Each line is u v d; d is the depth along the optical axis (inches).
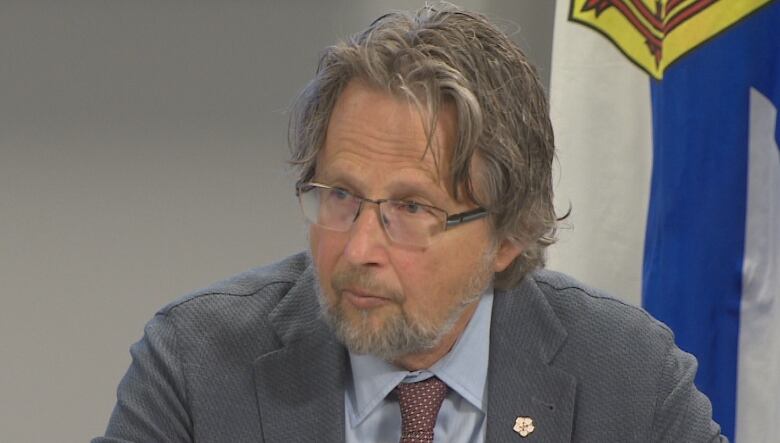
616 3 331.3
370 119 188.7
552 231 222.8
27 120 385.4
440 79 187.6
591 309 235.6
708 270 314.3
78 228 391.5
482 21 201.8
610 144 335.0
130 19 382.6
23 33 380.8
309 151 199.8
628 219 335.6
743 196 311.0
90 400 399.9
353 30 388.5
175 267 394.9
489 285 219.1
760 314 312.8
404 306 191.8
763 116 308.8
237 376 218.5
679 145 315.6
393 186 188.2
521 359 223.3
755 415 314.0
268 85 388.8
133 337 397.4
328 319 197.0
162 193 391.5
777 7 306.8
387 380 214.1
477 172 193.3
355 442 216.1
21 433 398.9
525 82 201.6
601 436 222.4
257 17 385.4
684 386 231.0
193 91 387.5
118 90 385.7
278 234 395.2
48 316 394.6
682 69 314.3
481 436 217.9
